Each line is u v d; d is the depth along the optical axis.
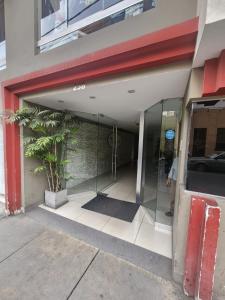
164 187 3.19
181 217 1.65
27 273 1.72
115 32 1.85
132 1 1.95
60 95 2.52
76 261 1.91
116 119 4.84
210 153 1.57
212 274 1.39
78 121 3.62
